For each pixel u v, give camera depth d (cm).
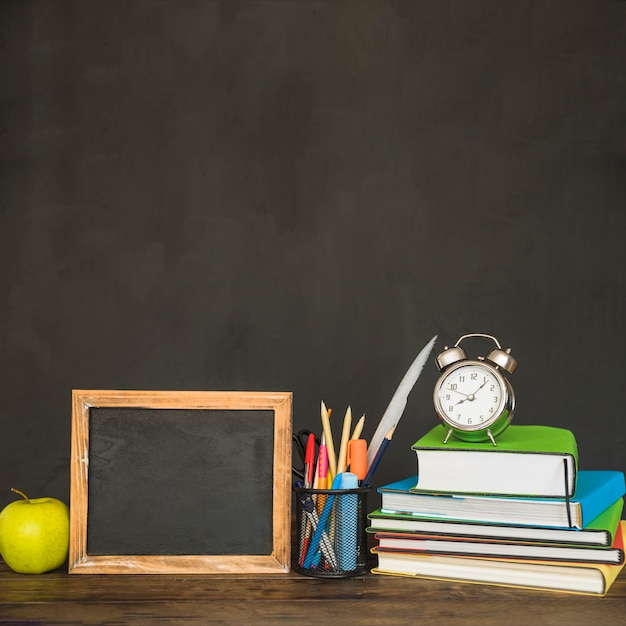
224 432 119
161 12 203
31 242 199
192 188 201
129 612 101
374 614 100
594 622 97
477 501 113
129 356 199
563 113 200
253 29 204
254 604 104
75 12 202
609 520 114
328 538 116
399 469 195
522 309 198
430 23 203
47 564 116
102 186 201
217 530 118
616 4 201
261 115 203
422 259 200
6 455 196
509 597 107
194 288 200
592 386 196
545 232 199
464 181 201
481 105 202
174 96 202
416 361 132
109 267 199
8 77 200
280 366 199
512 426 141
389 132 202
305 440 190
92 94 202
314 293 200
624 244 198
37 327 198
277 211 201
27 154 200
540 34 202
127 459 118
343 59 203
